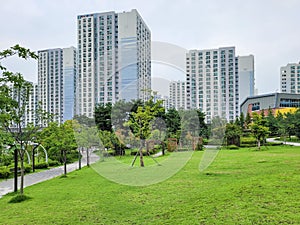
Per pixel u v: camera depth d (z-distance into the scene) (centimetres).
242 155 1928
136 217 630
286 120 3384
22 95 855
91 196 847
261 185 789
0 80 672
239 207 627
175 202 725
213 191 795
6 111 802
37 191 988
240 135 2961
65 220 636
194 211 634
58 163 2139
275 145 2912
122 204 736
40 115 952
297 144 2925
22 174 884
